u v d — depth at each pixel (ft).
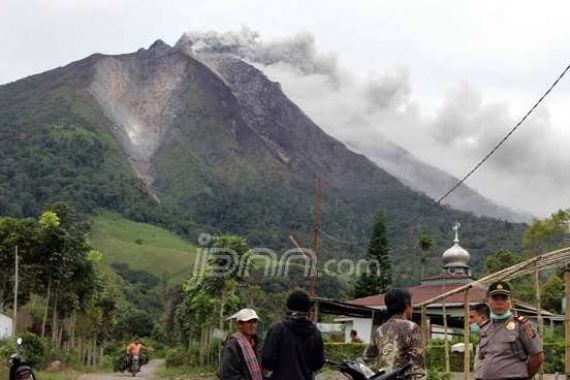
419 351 25.13
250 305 135.23
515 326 26.43
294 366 26.23
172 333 294.05
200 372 116.78
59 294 154.30
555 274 187.93
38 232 142.41
